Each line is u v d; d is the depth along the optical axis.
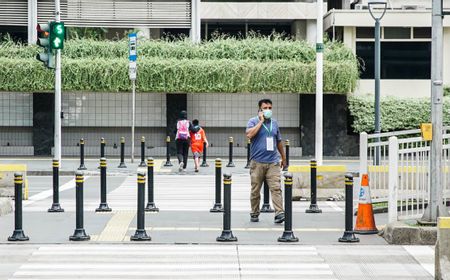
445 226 10.95
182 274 11.62
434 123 13.91
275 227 15.70
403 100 36.19
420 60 38.03
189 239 14.35
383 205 18.11
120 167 29.69
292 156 36.16
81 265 12.21
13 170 20.70
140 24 37.66
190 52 35.97
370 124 35.78
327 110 36.41
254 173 16.09
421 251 13.31
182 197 21.22
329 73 35.12
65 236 14.59
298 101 36.47
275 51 35.94
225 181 14.17
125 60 35.16
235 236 14.63
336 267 12.16
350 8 41.91
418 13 37.53
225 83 35.25
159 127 36.25
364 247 13.68
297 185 20.30
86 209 18.33
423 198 15.15
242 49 36.06
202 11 38.72
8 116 35.91
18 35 38.06
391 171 14.56
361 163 15.10
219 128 36.53
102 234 14.83
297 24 39.75
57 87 28.39
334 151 36.47
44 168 29.30
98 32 37.91
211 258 12.78
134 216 17.12
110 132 36.22
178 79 35.09
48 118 35.66
